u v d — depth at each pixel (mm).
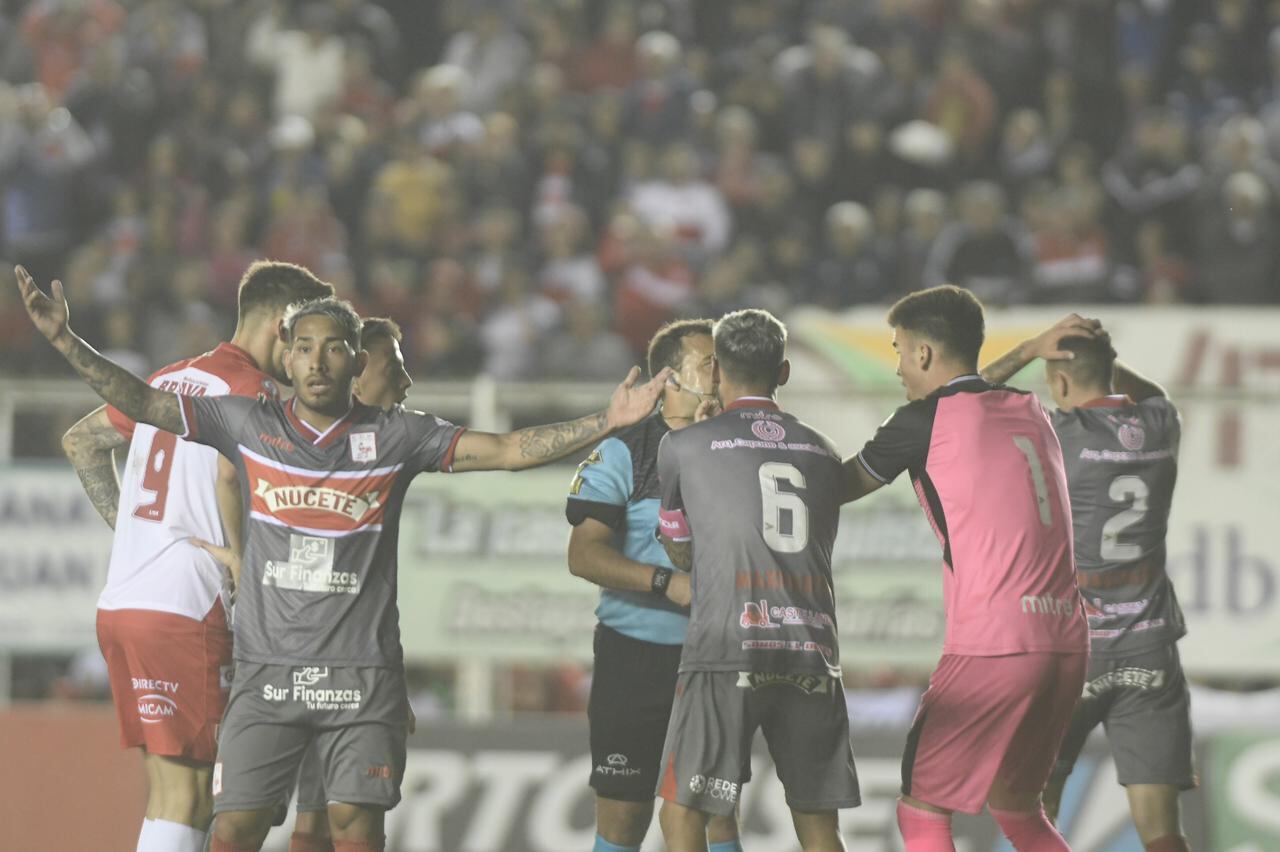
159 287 48250
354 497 18562
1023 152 50656
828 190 49750
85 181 52875
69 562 33250
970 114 51469
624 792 21406
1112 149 51656
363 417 18812
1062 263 45281
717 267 45625
